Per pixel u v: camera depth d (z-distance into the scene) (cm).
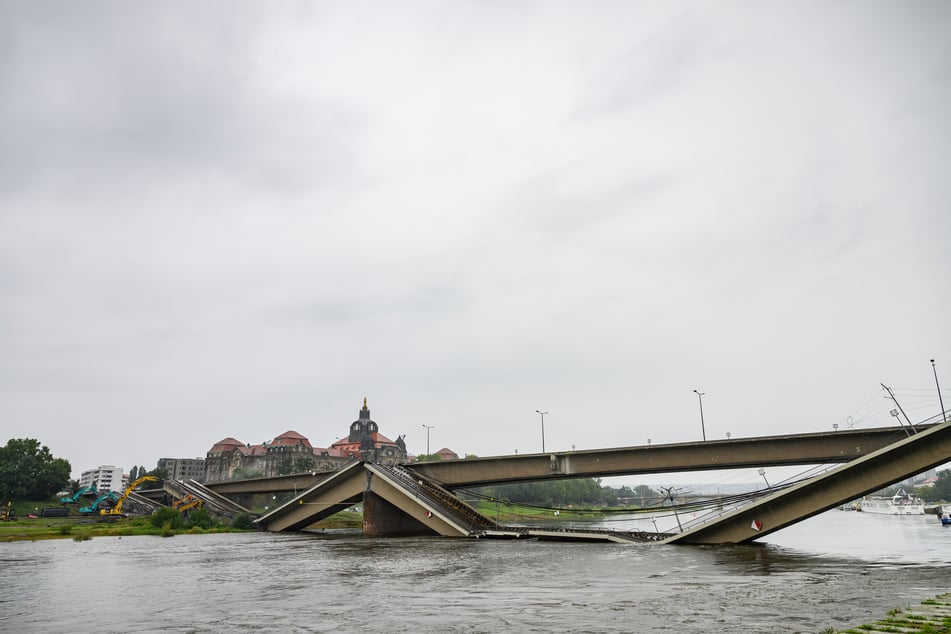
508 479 9112
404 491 8294
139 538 8944
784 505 5450
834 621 2128
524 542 7044
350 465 9106
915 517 15738
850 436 6931
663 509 6688
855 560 4425
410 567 4444
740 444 7538
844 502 5166
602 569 4109
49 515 13338
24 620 2545
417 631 2153
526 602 2753
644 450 8150
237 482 13938
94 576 4150
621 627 2131
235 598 3067
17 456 16200
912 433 5272
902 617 2028
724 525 5828
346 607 2714
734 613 2342
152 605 2892
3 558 5684
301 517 10100
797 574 3594
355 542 7438
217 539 8606
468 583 3488
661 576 3644
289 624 2341
